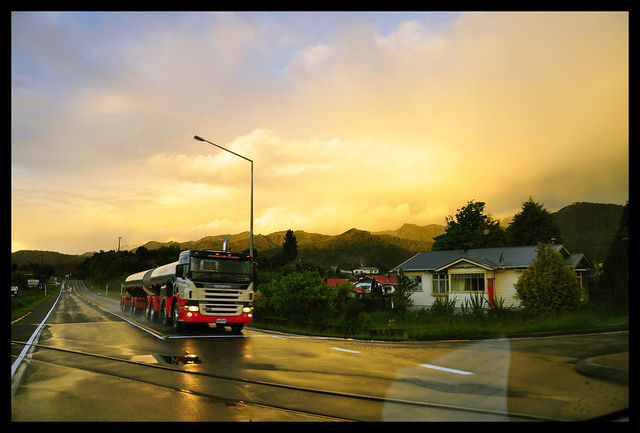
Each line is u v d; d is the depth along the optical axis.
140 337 16.03
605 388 4.71
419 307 32.69
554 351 8.50
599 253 28.33
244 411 6.00
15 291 88.00
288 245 154.62
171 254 191.12
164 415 5.86
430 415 4.48
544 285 19.23
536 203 44.94
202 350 12.40
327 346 13.25
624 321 13.76
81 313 33.44
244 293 17.89
